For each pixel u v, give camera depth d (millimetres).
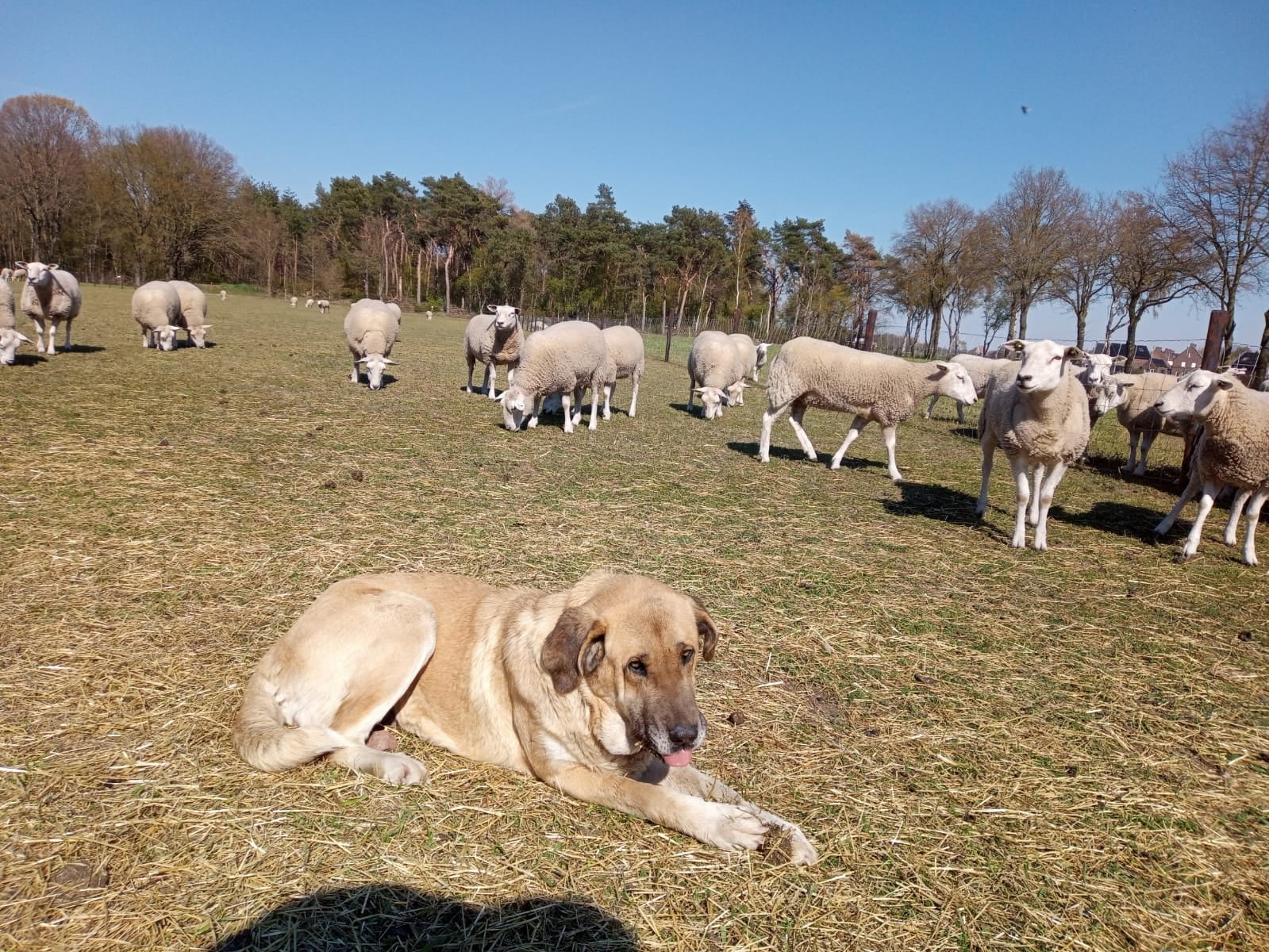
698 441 13539
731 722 3988
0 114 60062
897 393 10664
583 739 3070
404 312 70125
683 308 69000
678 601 3064
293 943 2312
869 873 2900
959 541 7895
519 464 10109
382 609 3408
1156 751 4020
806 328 62938
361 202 87500
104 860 2602
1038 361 7090
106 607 4652
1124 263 35531
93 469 7750
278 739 3074
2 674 3770
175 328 20125
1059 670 4938
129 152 65250
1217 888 2998
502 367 23953
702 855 2881
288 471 8484
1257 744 4160
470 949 2348
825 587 6152
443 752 3475
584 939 2436
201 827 2797
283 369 18547
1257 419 7285
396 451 10188
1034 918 2744
